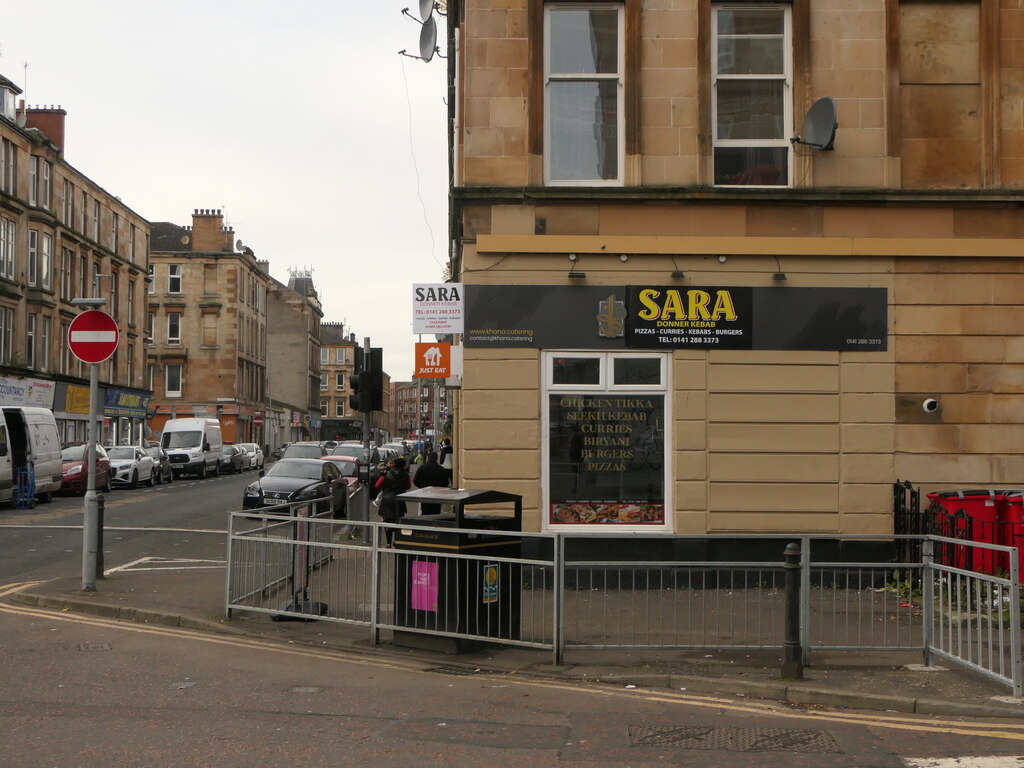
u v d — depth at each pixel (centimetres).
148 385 6681
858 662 898
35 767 581
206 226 7588
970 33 1356
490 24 1332
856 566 913
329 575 1047
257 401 8450
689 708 756
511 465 1302
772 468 1315
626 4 1338
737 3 1362
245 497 2606
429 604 954
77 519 2339
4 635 991
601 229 1320
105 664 864
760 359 1320
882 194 1316
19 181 4403
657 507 1317
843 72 1341
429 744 640
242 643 978
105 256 5400
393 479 1783
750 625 924
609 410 1320
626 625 923
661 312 1316
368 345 2089
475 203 1320
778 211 1329
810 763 613
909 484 1270
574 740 657
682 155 1329
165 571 1451
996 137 1334
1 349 4262
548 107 1354
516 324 1310
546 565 934
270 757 605
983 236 1333
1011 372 1328
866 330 1324
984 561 919
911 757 627
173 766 585
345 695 772
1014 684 770
